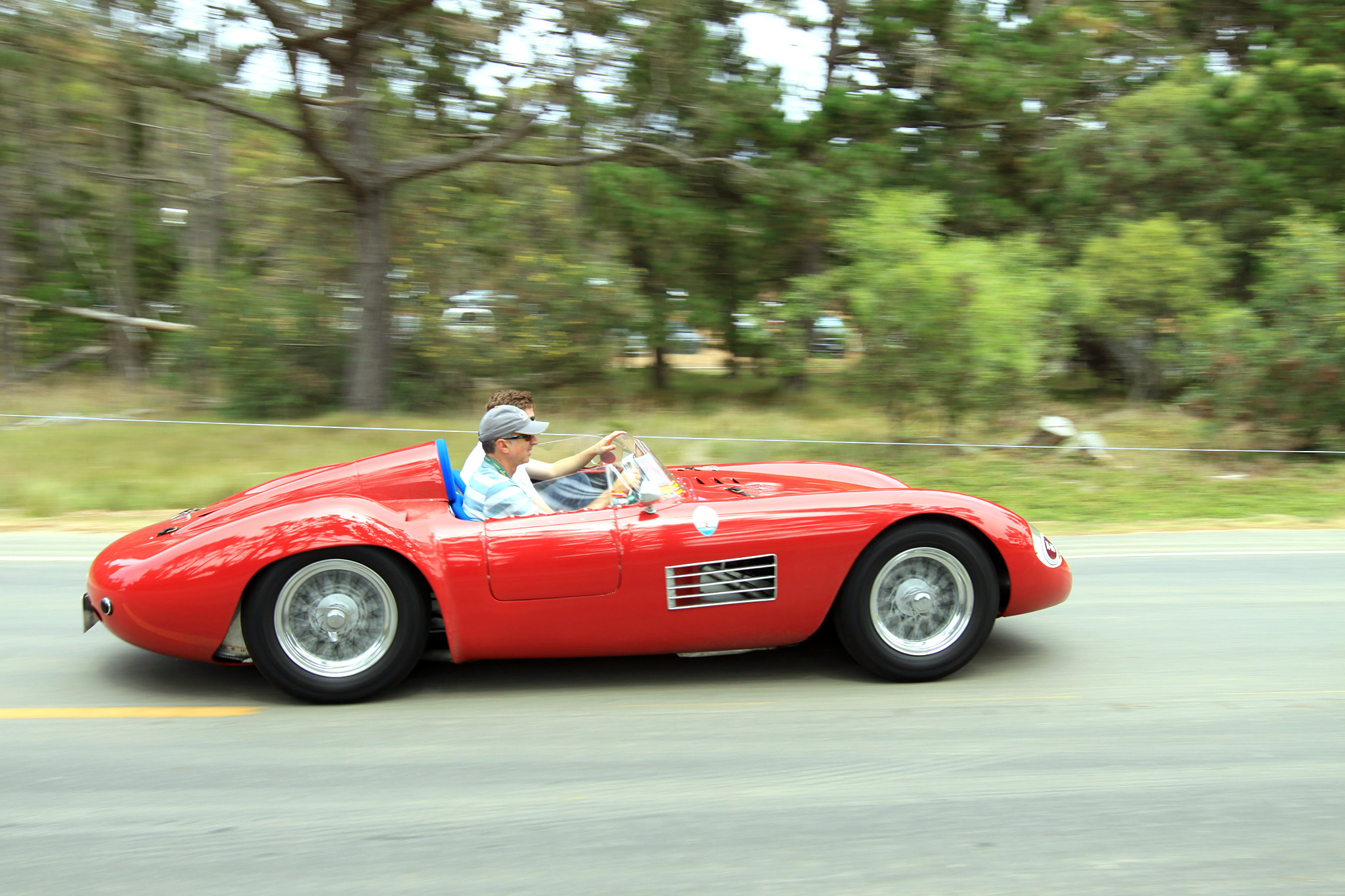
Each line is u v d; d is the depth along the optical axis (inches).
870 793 120.0
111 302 980.6
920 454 474.6
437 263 635.5
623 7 536.7
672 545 149.3
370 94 568.1
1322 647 179.3
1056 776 124.4
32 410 613.6
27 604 207.2
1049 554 161.3
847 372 506.3
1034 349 482.0
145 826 112.3
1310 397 464.4
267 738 136.9
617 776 125.1
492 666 168.6
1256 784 122.0
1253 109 711.7
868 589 153.7
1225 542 279.3
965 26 717.9
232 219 787.4
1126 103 729.0
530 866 103.8
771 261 757.3
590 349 652.1
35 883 100.7
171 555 143.4
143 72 491.5
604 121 609.6
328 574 145.9
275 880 101.3
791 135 703.7
